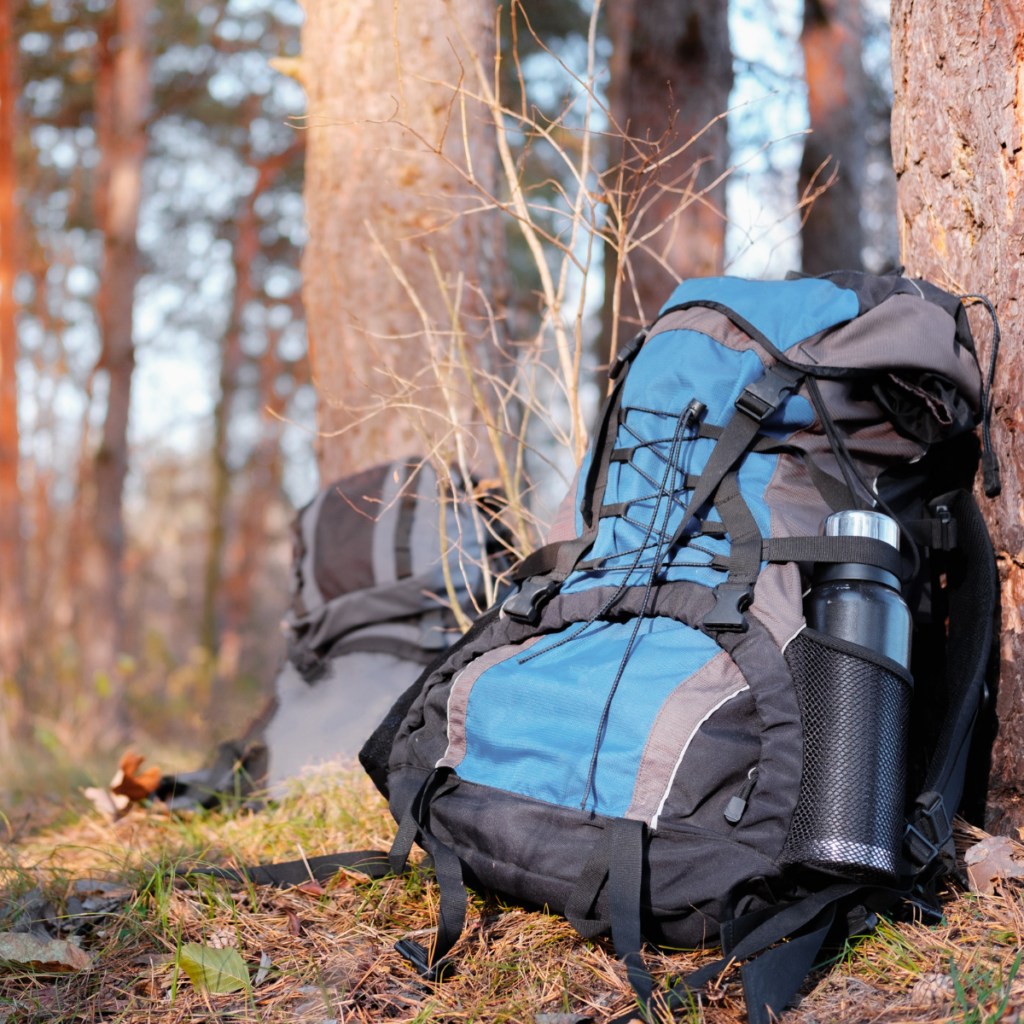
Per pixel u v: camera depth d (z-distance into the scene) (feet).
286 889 5.91
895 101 6.90
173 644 66.59
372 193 10.29
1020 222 5.70
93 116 39.52
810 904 4.26
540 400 8.54
